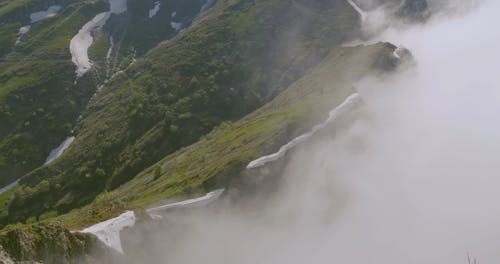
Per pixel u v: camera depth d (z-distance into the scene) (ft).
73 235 237.04
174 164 491.31
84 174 624.18
